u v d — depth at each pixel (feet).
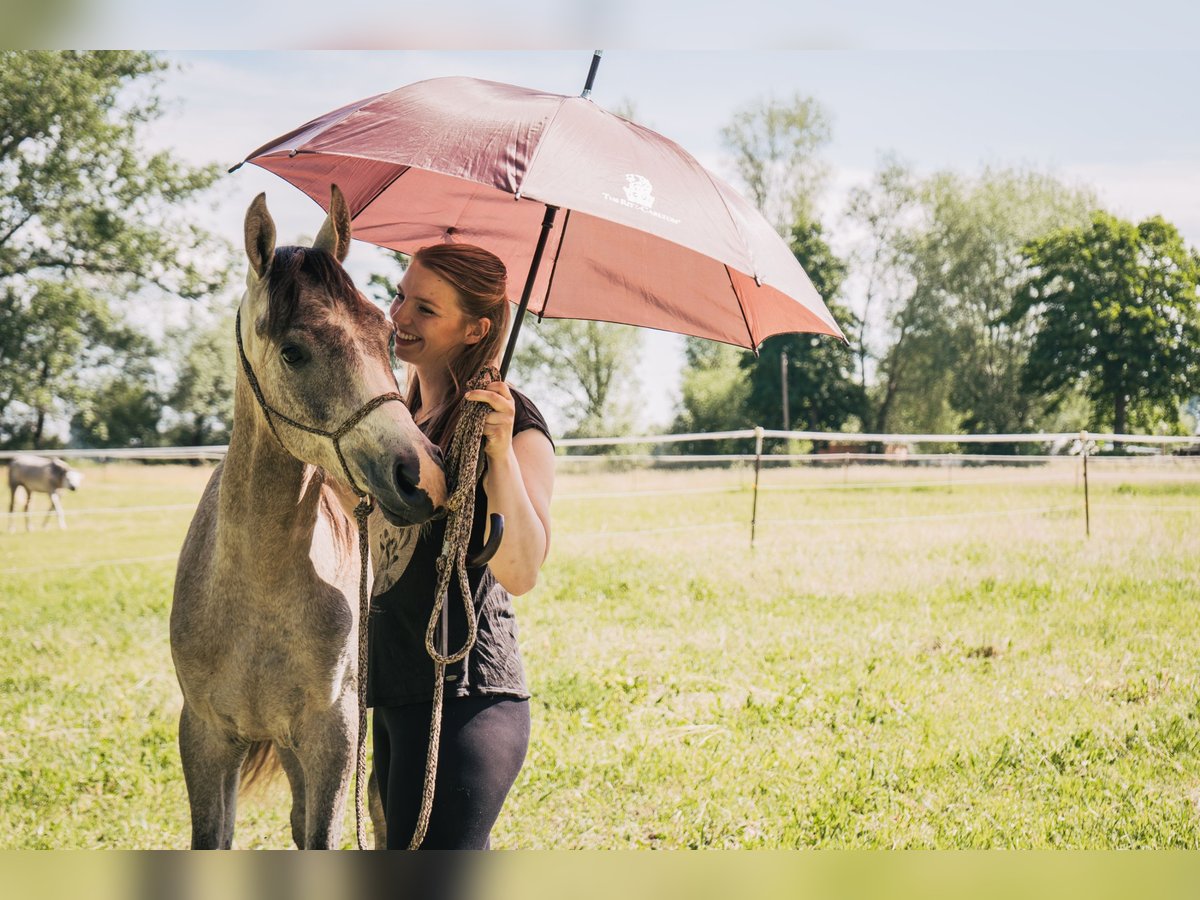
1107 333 130.00
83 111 83.82
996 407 137.80
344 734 8.00
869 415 146.41
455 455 6.41
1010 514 43.19
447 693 6.55
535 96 6.84
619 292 9.18
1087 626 20.83
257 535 7.33
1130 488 61.16
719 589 25.00
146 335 94.02
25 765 13.55
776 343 146.20
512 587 6.40
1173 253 131.95
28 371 86.89
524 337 130.21
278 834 11.80
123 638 21.39
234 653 7.73
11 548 40.57
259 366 6.61
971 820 11.66
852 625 21.16
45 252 86.53
